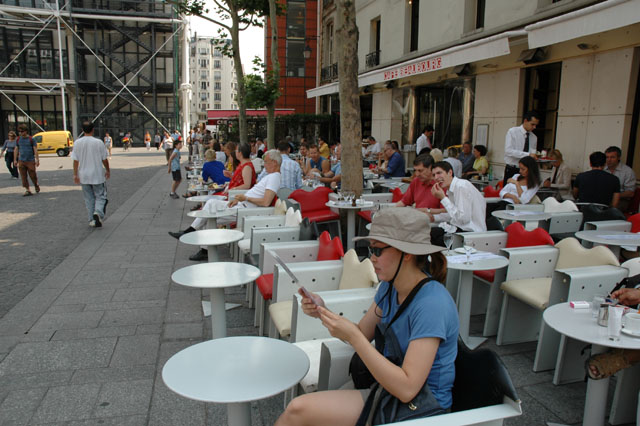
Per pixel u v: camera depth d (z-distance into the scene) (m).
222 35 15.52
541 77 10.77
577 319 2.68
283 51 30.89
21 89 39.16
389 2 16.73
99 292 5.46
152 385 3.48
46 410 3.15
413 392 1.88
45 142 31.69
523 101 10.73
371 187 10.29
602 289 3.34
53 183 16.72
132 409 3.18
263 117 24.84
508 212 5.85
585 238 4.56
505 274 4.09
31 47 38.31
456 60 9.30
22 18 36.59
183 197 13.26
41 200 12.70
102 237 8.33
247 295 5.17
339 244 3.94
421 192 5.56
